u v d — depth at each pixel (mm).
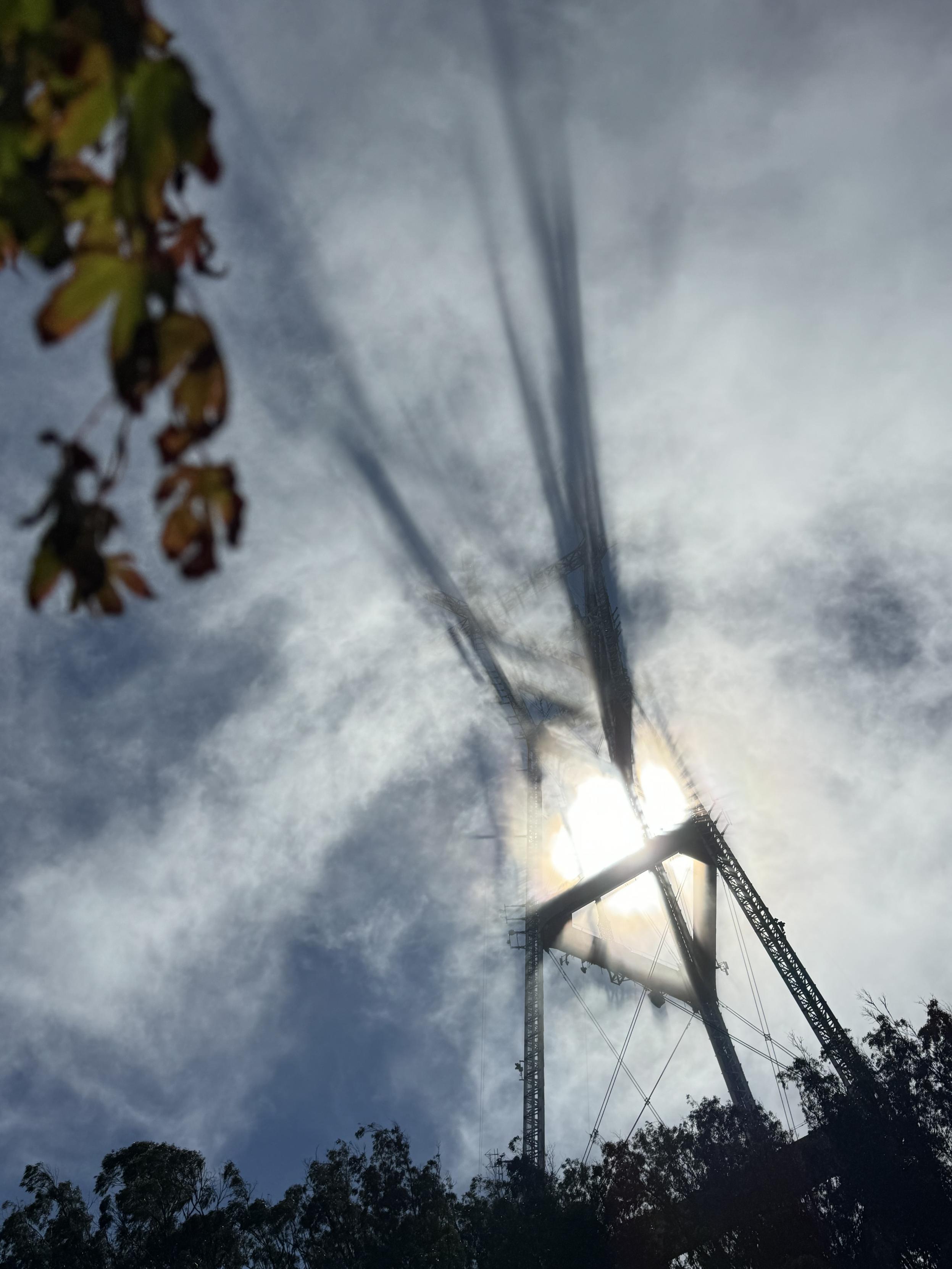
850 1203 37469
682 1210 38719
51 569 1543
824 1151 39188
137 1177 41625
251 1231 40656
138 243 1590
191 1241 39750
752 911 62406
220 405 1578
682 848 69312
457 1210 42219
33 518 1556
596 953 71062
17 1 1635
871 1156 37469
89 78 1623
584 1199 41031
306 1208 41375
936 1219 35531
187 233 1700
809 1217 37500
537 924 72562
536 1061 63562
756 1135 40969
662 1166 41031
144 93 1630
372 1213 40875
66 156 1648
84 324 1550
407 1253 38344
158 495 1598
